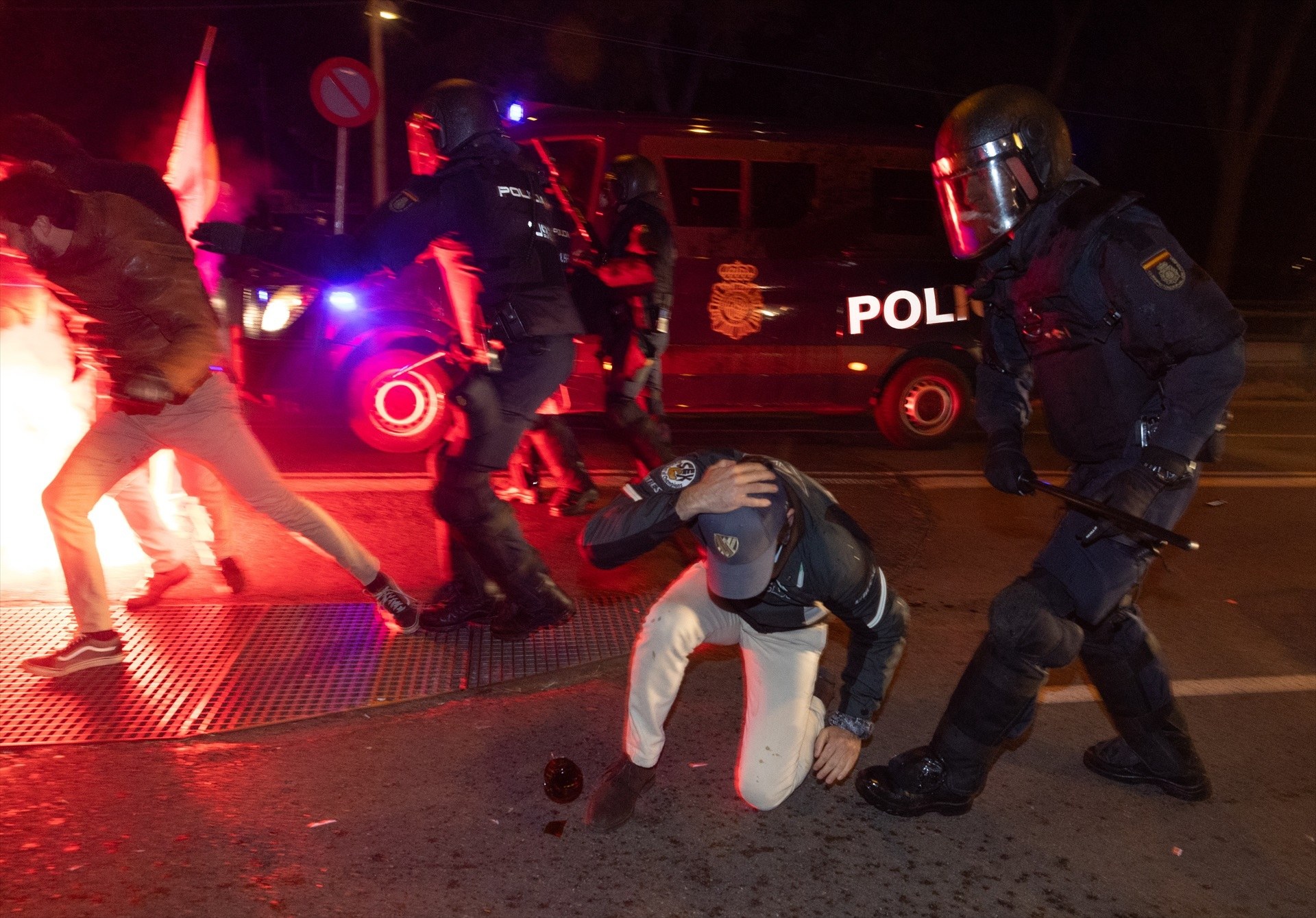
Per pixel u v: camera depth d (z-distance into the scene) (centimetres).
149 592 452
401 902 276
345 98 856
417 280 704
